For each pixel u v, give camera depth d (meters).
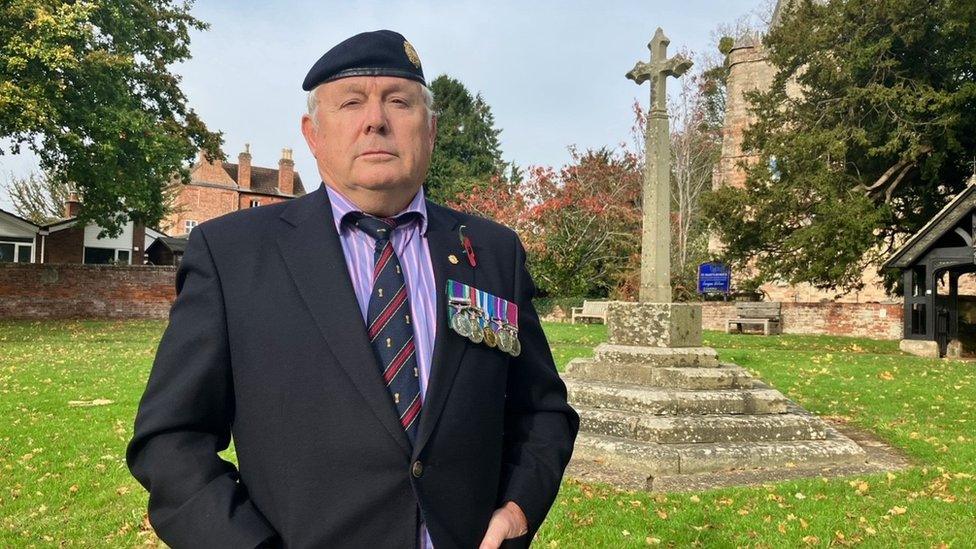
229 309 1.53
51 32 15.50
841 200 17.56
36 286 21.03
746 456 5.46
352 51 1.66
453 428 1.51
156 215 21.20
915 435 6.75
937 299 16.16
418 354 1.57
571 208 26.45
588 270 26.56
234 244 1.60
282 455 1.44
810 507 4.58
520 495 1.65
